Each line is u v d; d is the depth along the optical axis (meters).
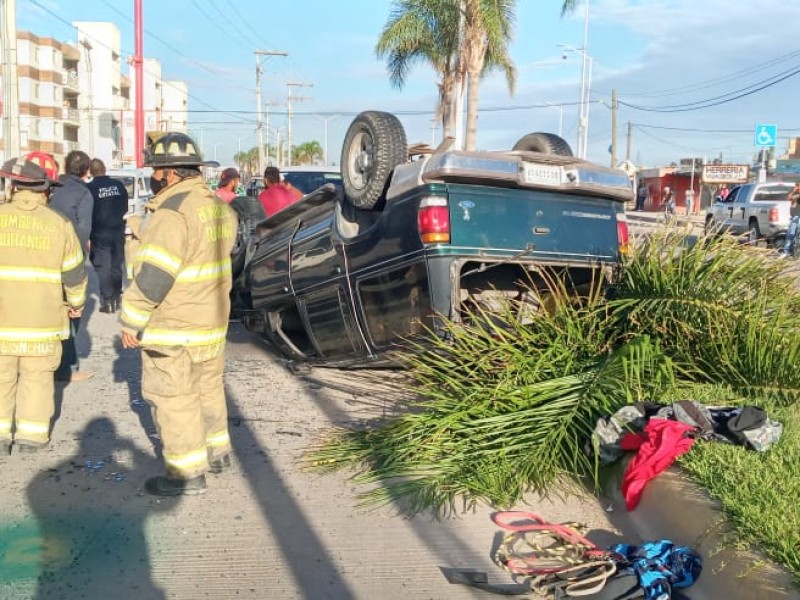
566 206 6.22
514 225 5.95
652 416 4.84
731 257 6.10
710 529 3.85
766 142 39.78
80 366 8.16
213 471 5.29
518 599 3.79
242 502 4.84
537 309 6.46
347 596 3.80
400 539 4.39
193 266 4.69
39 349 5.41
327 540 4.37
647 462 4.49
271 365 8.41
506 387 5.37
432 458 5.23
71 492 4.93
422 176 5.76
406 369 6.69
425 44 22.12
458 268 5.73
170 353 4.74
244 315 8.91
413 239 5.81
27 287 5.31
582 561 4.00
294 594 3.80
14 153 23.06
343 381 7.56
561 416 5.19
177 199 4.68
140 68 33.12
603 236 6.39
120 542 4.29
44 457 5.52
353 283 6.52
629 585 3.71
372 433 5.75
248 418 6.48
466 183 5.82
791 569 3.37
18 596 3.73
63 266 5.46
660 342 5.87
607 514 4.70
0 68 23.38
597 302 6.16
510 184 5.93
